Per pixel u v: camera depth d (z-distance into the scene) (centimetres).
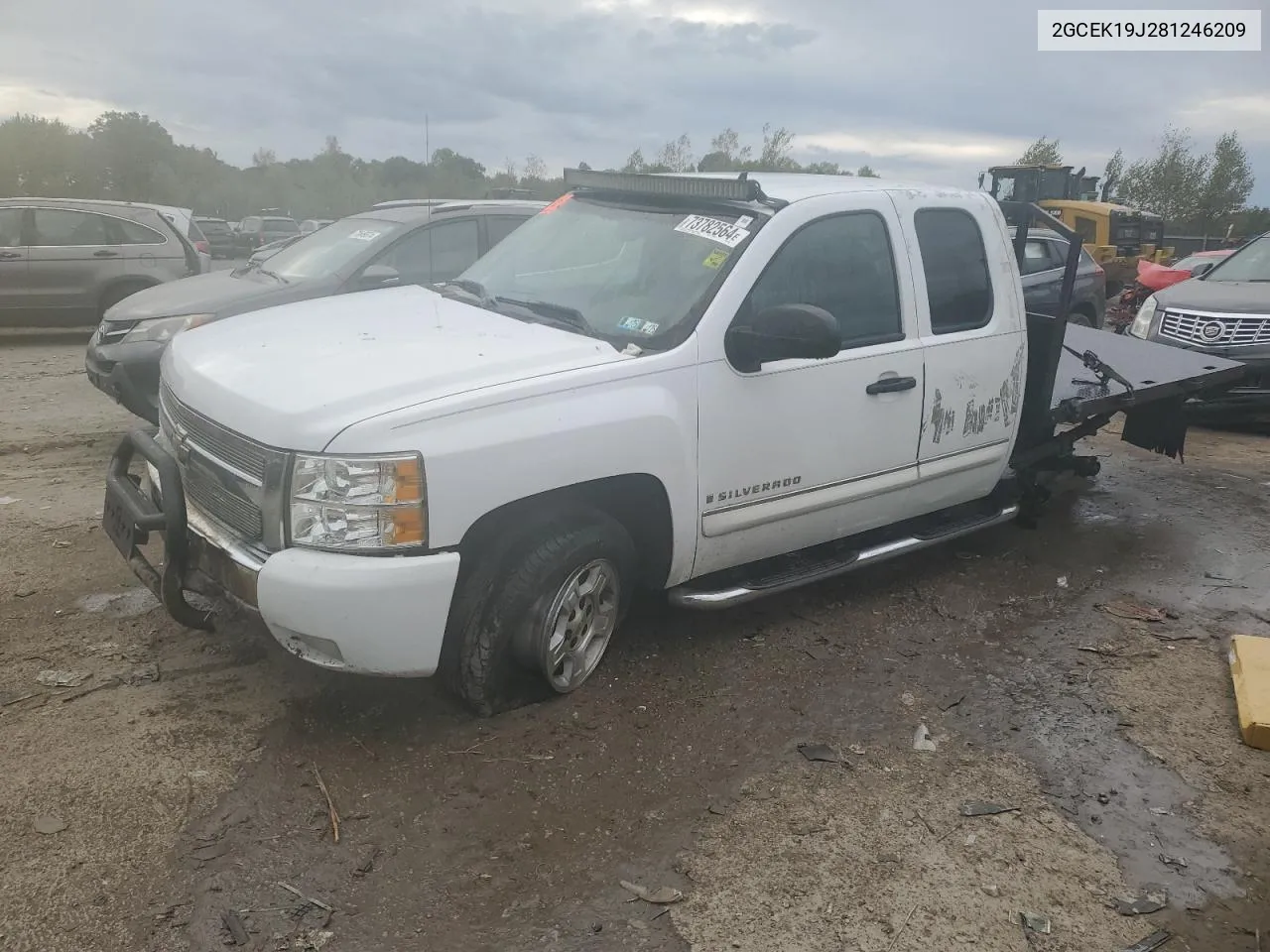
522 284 427
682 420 355
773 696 384
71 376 965
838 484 418
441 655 336
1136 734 372
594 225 434
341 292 676
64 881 262
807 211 397
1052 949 264
